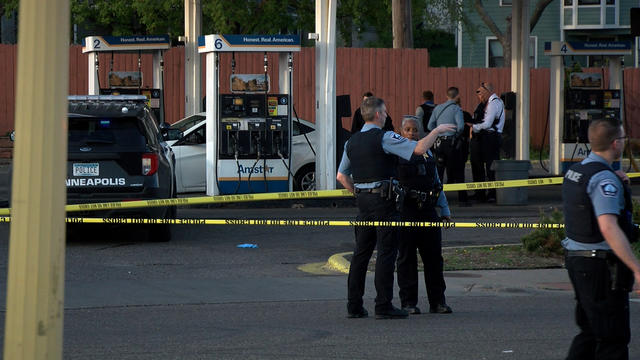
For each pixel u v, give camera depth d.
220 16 92.25
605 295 14.00
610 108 56.88
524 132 56.66
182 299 25.30
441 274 23.72
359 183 22.48
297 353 18.92
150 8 92.88
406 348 19.42
